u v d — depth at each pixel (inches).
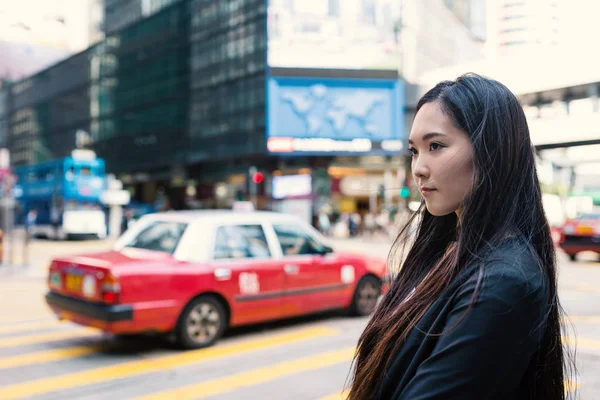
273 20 1249.4
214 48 1440.7
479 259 33.2
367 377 38.2
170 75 1612.9
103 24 1939.0
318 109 1255.5
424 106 37.5
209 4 1459.2
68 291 216.1
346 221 1210.6
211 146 1441.9
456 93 36.1
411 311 37.5
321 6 1257.4
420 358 33.3
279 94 1248.2
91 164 1026.1
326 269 262.4
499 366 29.2
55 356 206.2
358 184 1318.9
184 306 212.5
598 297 334.3
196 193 1614.2
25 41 1867.6
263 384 172.2
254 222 247.6
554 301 36.0
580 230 565.9
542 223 36.1
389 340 37.9
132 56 1777.8
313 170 1304.1
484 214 34.4
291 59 1251.2
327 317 279.4
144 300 201.0
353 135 1258.0
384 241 1016.9
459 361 29.5
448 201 36.0
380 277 287.1
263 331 248.8
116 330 195.2
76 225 999.6
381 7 1273.4
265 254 243.0
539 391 35.3
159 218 248.7
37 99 2256.4
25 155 2332.7
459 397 29.1
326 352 211.9
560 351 36.4
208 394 162.9
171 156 1604.3
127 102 1795.0
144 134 1722.4
